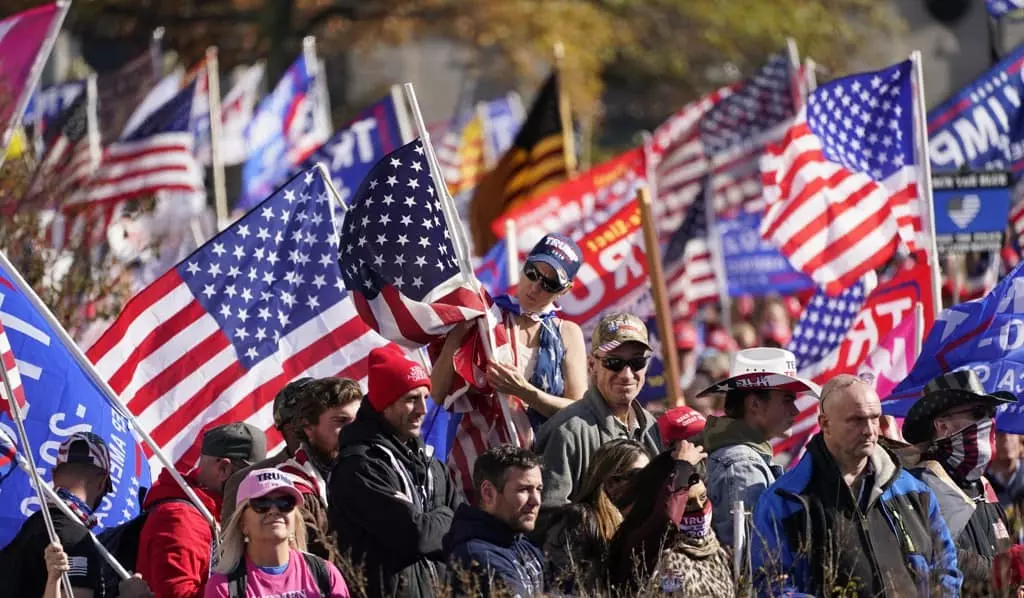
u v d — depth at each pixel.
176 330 25.66
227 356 25.78
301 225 26.44
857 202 31.66
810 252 31.81
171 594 20.66
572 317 35.56
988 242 33.19
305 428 22.14
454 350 24.05
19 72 24.25
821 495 20.34
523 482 19.94
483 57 107.88
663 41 107.62
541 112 45.03
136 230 40.88
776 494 20.44
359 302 24.30
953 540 21.91
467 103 116.00
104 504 23.61
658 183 46.28
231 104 57.56
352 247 24.39
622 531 20.08
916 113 31.09
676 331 40.50
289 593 19.30
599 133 109.62
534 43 97.56
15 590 21.23
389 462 21.00
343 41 96.06
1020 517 23.97
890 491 20.64
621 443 20.86
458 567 19.55
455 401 24.22
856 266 31.55
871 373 31.06
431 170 24.36
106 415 23.59
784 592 19.75
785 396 22.41
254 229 26.19
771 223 32.22
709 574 19.80
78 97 47.19
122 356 25.36
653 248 31.75
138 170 44.72
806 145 31.92
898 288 31.36
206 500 22.25
